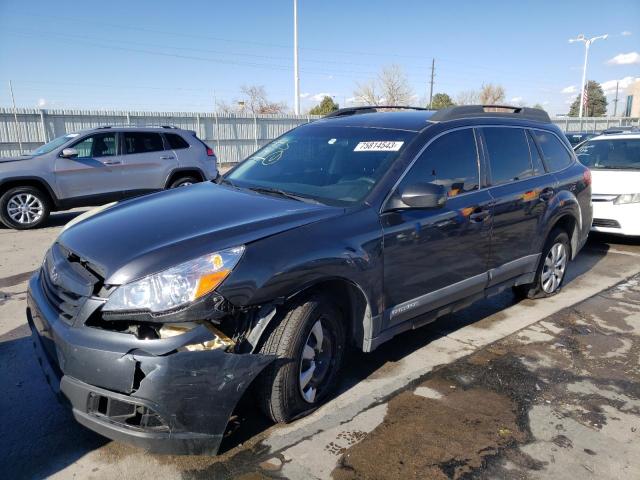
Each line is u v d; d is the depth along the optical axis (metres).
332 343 3.16
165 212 3.16
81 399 2.45
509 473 2.65
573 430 3.05
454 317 4.88
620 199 7.50
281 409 2.87
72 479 2.56
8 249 7.49
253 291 2.58
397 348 4.14
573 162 5.50
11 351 3.99
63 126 20.00
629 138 8.63
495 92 56.75
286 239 2.80
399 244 3.34
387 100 45.88
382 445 2.84
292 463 2.68
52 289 2.82
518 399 3.38
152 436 2.40
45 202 9.28
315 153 3.98
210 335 2.47
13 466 2.65
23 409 3.18
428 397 3.37
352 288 3.13
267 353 2.75
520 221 4.48
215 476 2.58
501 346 4.21
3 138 18.69
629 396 3.46
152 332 2.44
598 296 5.51
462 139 4.04
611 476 2.65
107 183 9.79
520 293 5.38
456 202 3.83
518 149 4.64
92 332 2.46
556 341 4.32
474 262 4.04
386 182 3.40
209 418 2.47
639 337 4.43
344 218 3.12
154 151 10.36
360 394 3.39
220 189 3.76
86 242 2.83
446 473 2.63
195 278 2.46
